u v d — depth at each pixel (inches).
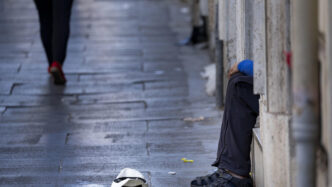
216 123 757.3
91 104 872.3
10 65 1062.4
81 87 954.7
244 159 482.6
